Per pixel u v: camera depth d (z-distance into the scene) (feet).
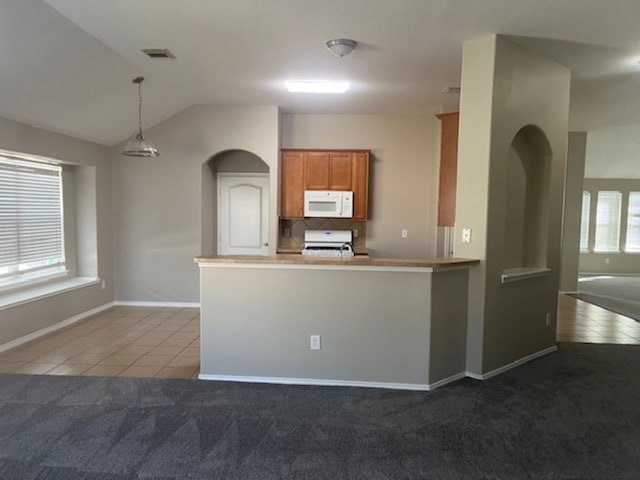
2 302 13.14
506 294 11.39
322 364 10.52
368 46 11.12
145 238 18.67
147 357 12.39
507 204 12.14
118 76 13.24
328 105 17.62
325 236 19.06
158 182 18.45
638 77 13.20
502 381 10.80
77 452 7.48
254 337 10.62
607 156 26.99
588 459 7.43
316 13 9.27
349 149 18.99
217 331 10.70
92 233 17.58
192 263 18.57
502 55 10.53
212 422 8.59
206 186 19.03
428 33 10.26
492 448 7.74
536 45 10.91
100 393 9.92
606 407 9.40
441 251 18.69
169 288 18.74
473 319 10.96
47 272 16.24
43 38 10.03
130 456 7.38
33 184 15.44
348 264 10.18
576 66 12.32
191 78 14.06
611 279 28.78
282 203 18.79
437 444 7.85
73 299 16.08
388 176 19.26
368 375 10.44
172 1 8.81
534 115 11.60
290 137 19.26
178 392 9.98
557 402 9.62
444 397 9.84
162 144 18.29
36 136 14.02
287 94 16.05
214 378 10.77
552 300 13.04
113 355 12.54
